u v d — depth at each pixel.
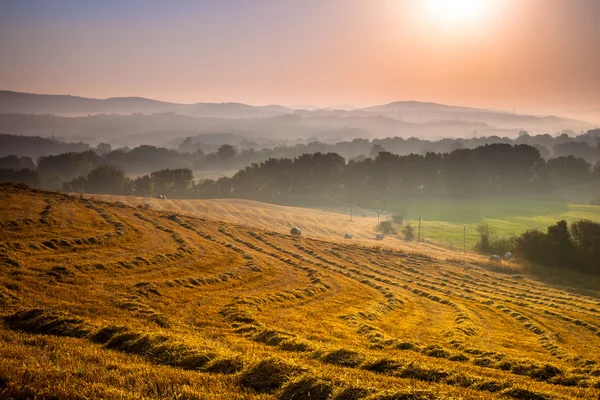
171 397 11.35
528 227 107.38
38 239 38.84
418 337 26.89
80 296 25.75
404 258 64.06
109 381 12.20
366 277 48.47
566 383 17.62
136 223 54.91
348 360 16.78
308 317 28.42
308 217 106.44
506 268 63.12
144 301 26.62
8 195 57.00
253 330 22.53
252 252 51.38
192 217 68.75
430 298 41.94
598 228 67.12
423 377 15.18
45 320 19.45
